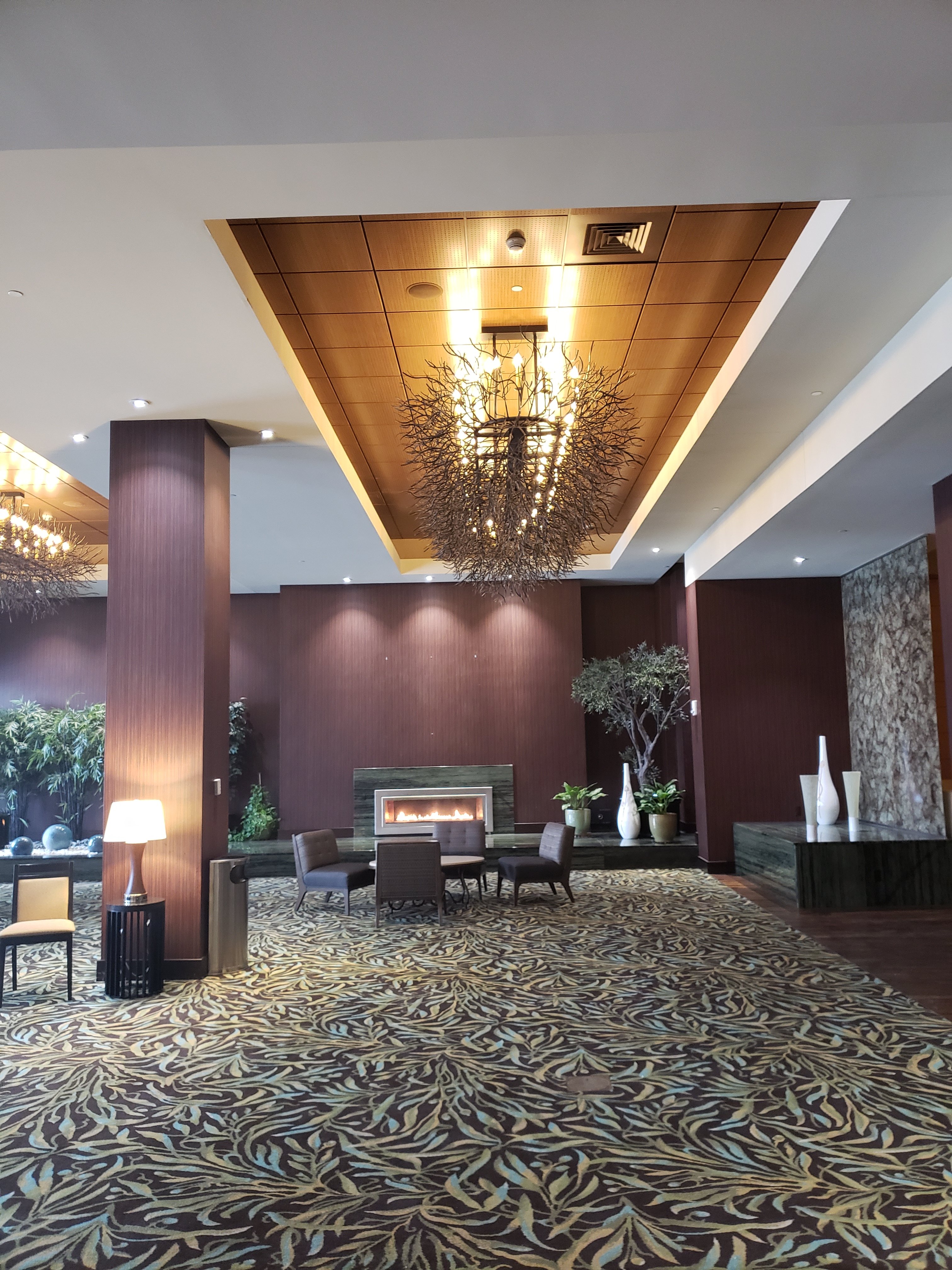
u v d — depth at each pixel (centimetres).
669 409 819
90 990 648
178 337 565
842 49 288
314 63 289
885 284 522
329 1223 321
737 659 1248
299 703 1441
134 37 276
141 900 643
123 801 656
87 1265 297
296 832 1418
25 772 1412
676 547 1270
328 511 990
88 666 1492
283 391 652
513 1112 419
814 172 404
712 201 430
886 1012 565
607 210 503
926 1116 407
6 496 1022
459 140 379
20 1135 402
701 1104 424
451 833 1095
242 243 534
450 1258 298
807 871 948
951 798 989
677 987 630
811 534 969
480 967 698
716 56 291
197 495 701
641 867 1252
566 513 661
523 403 786
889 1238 306
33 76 294
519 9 267
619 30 278
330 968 704
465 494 644
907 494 799
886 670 1121
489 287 594
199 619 691
